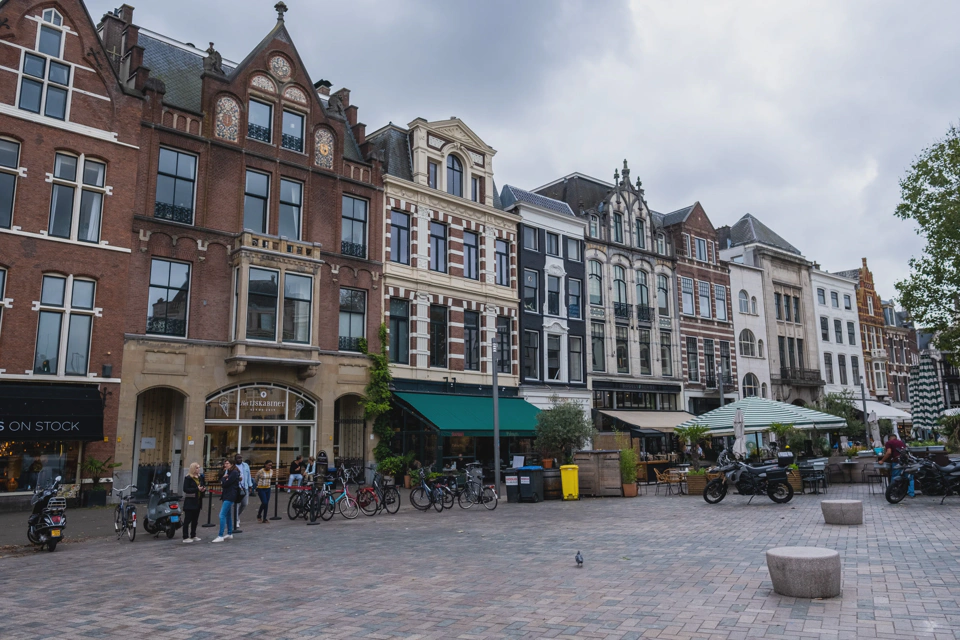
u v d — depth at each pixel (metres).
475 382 30.14
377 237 27.52
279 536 13.92
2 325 18.31
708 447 36.25
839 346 52.66
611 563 9.85
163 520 13.86
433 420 25.50
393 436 27.02
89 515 17.41
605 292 37.31
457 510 18.75
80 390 19.27
